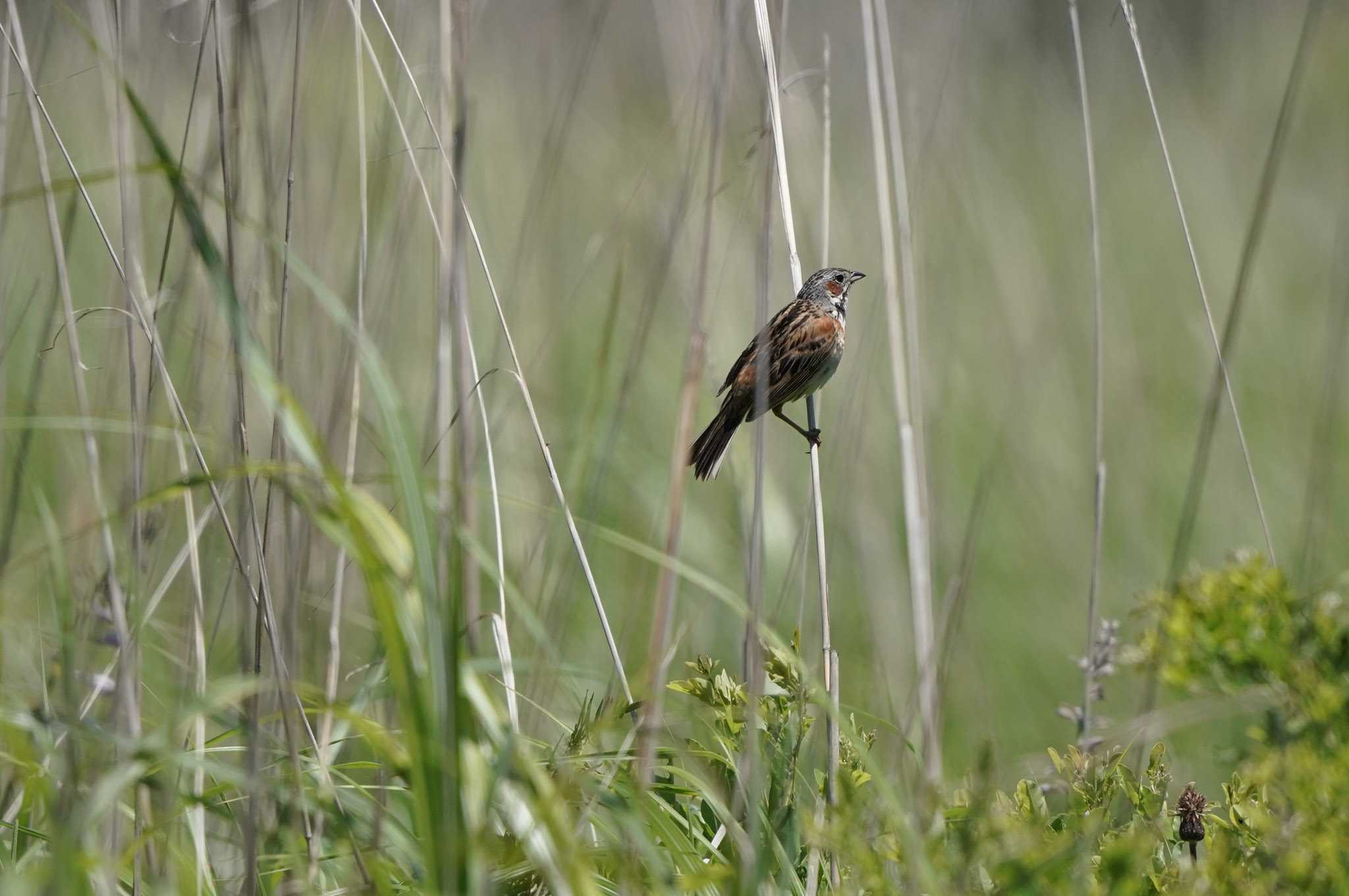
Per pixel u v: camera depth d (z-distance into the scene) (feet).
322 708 17.67
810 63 57.57
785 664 21.34
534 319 43.14
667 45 33.88
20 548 31.09
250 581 22.07
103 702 24.45
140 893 19.66
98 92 38.29
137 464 22.52
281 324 23.54
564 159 48.52
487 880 16.90
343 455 26.53
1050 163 62.85
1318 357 51.67
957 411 47.75
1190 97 72.79
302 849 20.80
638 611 35.47
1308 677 18.66
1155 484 46.14
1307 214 64.18
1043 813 19.15
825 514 30.99
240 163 24.88
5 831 21.91
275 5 33.09
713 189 24.20
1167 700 34.17
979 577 41.32
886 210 30.50
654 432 44.65
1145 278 59.52
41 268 37.73
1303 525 39.86
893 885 17.66
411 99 28.89
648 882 19.02
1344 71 75.66
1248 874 17.25
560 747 21.94
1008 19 64.18
